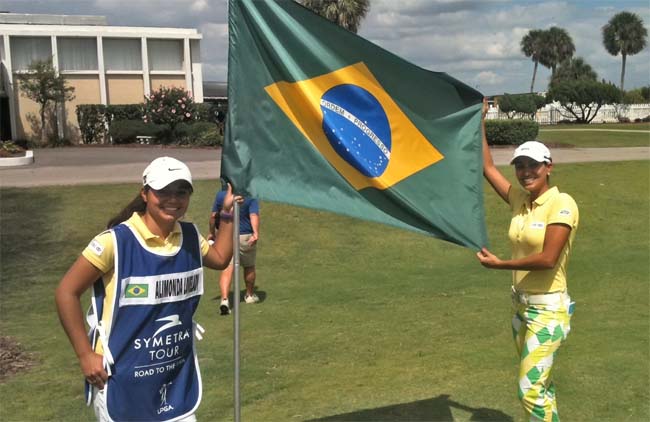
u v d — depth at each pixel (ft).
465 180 12.91
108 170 55.62
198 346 20.38
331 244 37.35
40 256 32.76
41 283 29.09
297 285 29.78
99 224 37.47
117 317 9.04
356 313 24.34
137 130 93.04
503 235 40.27
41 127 101.19
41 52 102.78
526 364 11.82
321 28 12.18
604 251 36.86
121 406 9.10
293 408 15.06
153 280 9.17
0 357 19.35
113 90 107.24
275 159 12.07
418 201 12.66
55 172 54.29
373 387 16.35
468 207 12.89
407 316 23.72
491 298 26.43
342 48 12.30
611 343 19.60
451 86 12.75
